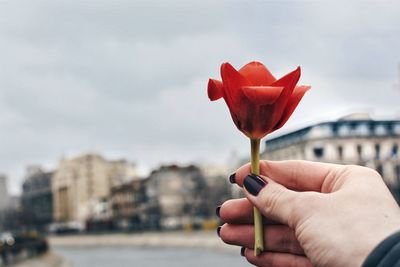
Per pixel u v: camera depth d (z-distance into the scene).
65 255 97.25
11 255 67.81
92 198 176.12
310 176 1.84
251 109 1.71
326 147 82.56
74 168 186.38
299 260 1.84
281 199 1.69
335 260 1.51
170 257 76.25
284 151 87.94
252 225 1.96
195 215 132.75
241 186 1.90
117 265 67.56
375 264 1.42
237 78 1.70
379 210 1.55
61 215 189.00
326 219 1.58
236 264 57.50
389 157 81.56
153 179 138.00
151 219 135.62
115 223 148.12
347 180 1.71
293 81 1.67
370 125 82.69
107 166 189.50
